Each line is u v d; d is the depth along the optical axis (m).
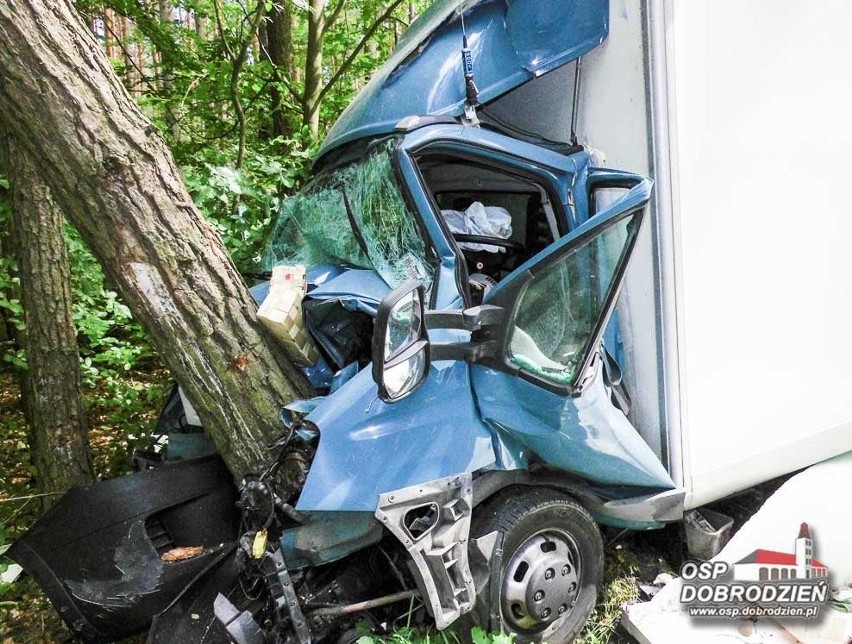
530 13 2.48
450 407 2.12
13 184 3.05
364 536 2.10
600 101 2.51
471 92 2.37
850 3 2.74
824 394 3.02
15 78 1.97
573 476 2.49
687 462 2.57
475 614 2.21
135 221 2.15
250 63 6.16
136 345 4.62
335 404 2.04
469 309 2.03
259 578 2.17
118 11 5.48
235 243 3.93
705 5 2.35
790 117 2.64
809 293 2.87
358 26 6.98
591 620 2.60
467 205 2.89
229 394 2.31
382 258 2.38
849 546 2.75
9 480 3.76
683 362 2.49
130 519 2.21
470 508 2.11
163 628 2.12
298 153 4.43
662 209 2.37
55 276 3.16
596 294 2.19
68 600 2.17
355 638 2.12
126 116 2.15
